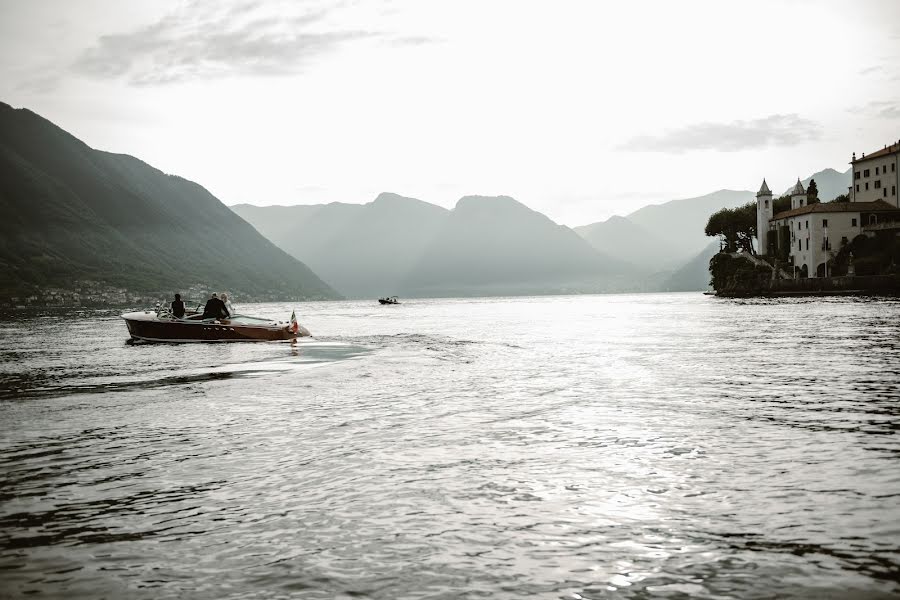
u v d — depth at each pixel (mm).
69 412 14312
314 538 6664
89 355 30391
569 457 9727
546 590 5445
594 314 91062
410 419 12977
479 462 9523
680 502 7570
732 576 5633
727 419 12391
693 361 23219
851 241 138375
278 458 9945
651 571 5770
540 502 7664
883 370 19484
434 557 6145
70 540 6703
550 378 19344
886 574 5602
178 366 24797
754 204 180375
